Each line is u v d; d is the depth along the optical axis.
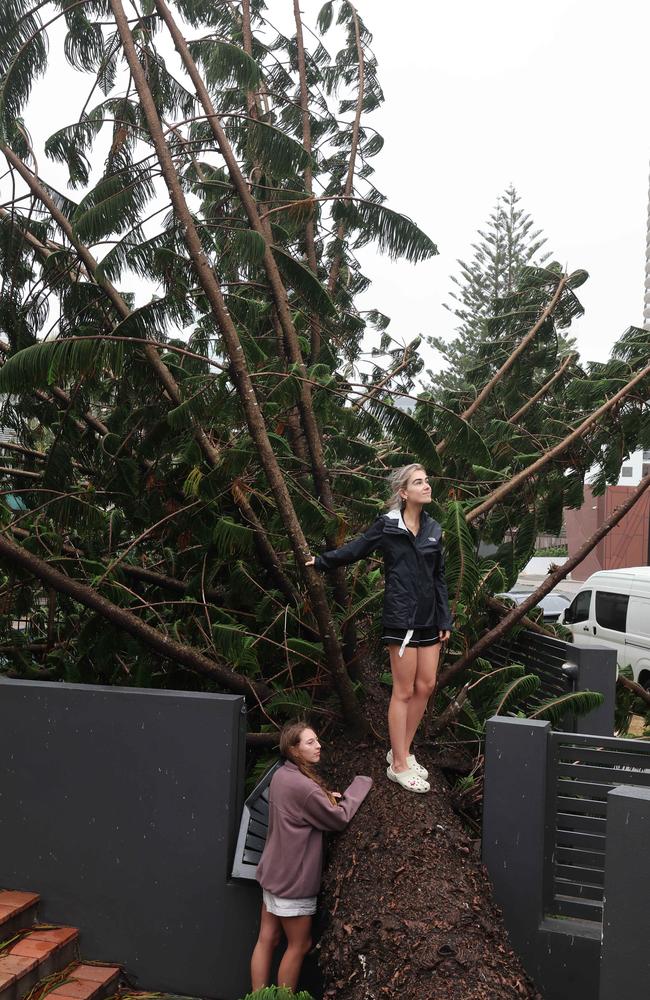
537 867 3.74
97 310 4.89
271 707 4.39
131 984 4.05
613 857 2.92
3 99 3.98
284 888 3.63
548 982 3.69
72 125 4.78
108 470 5.19
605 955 2.93
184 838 4.02
